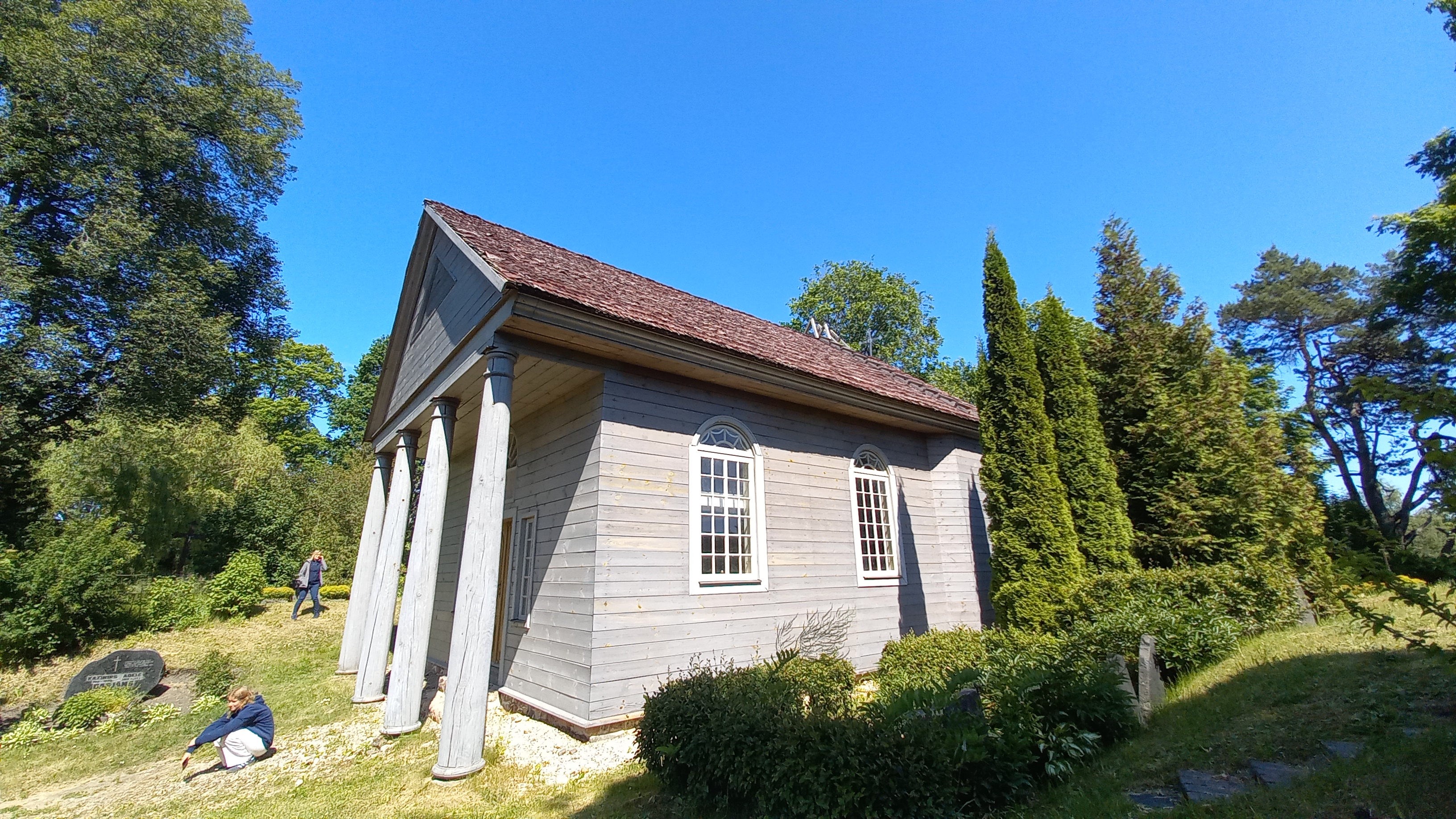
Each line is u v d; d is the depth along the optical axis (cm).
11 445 1691
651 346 792
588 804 538
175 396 1938
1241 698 509
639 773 594
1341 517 1928
